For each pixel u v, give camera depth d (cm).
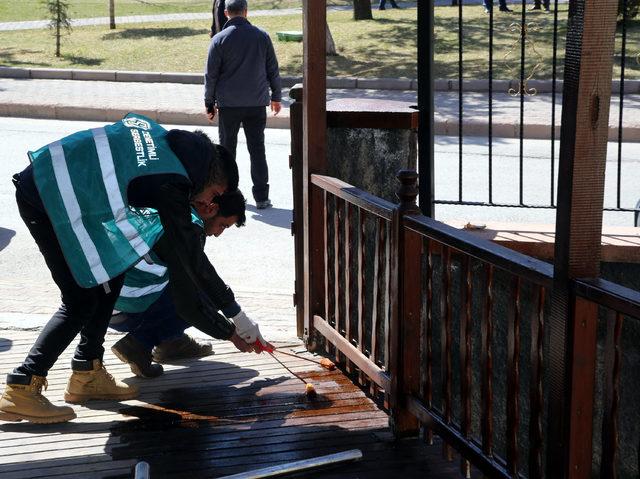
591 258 270
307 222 475
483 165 1028
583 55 257
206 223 408
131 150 370
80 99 1395
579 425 279
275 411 413
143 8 2591
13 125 1269
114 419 404
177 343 468
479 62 1588
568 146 265
